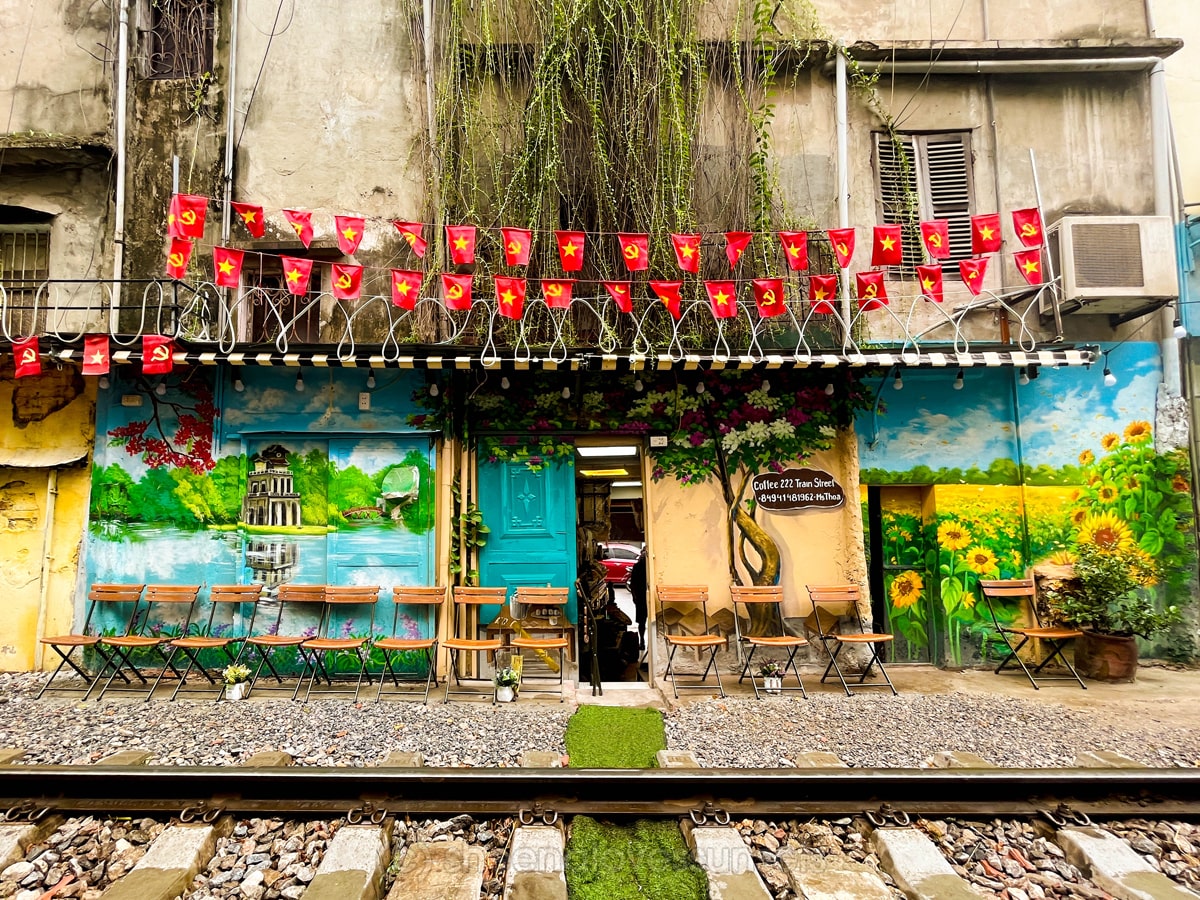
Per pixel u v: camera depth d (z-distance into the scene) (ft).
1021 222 23.24
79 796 13.75
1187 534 25.41
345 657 23.62
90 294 25.44
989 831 13.09
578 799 13.91
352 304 25.17
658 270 24.70
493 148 25.36
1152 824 13.26
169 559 24.31
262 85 25.79
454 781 13.87
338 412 24.71
